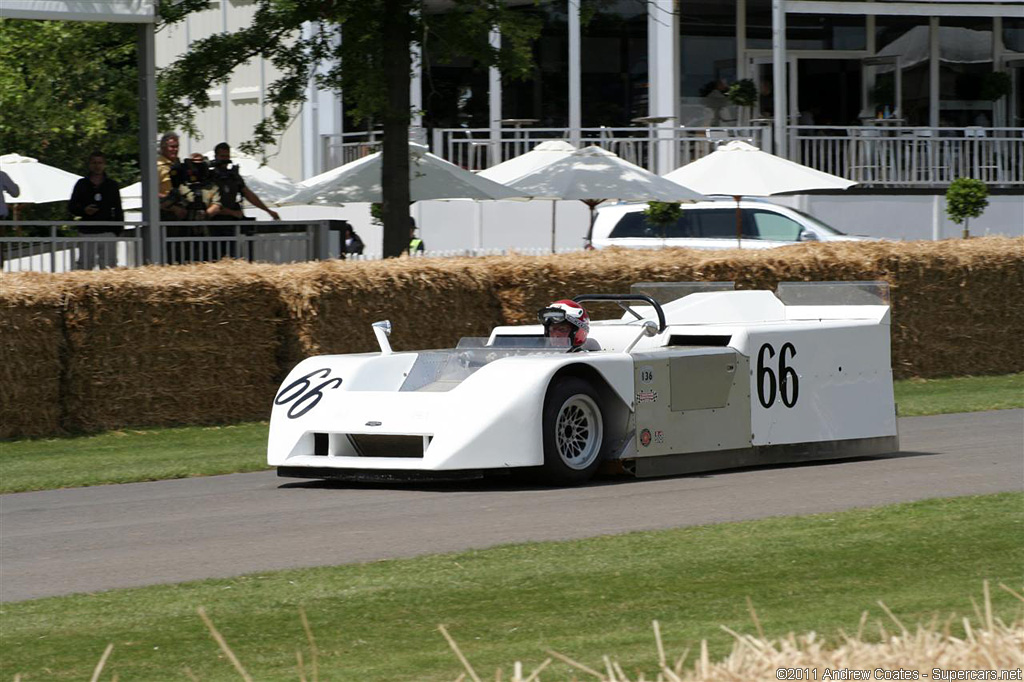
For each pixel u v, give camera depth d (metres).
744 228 86.31
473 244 96.44
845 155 99.00
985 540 25.78
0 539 28.36
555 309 37.22
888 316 40.28
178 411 49.56
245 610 21.41
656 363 35.47
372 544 26.69
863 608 20.77
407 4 61.56
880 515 28.64
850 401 39.50
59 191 85.38
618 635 19.59
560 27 103.44
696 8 106.06
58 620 21.06
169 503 32.62
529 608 21.22
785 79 104.81
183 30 120.19
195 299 49.41
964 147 111.62
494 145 97.69
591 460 34.47
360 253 88.50
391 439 34.38
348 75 64.12
